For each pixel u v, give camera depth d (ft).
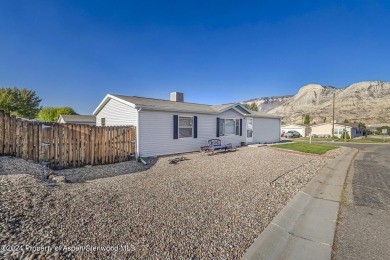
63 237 8.72
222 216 11.41
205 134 44.34
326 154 39.93
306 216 12.25
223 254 8.05
